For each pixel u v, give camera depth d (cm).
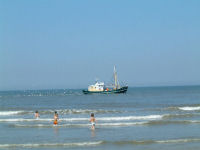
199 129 4244
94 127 4388
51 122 5088
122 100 11994
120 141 3500
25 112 6550
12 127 4553
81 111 6650
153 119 5341
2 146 3325
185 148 3169
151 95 16575
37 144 3381
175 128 4344
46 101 12475
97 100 12331
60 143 3447
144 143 3422
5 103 11344
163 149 3145
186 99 11956
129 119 5375
